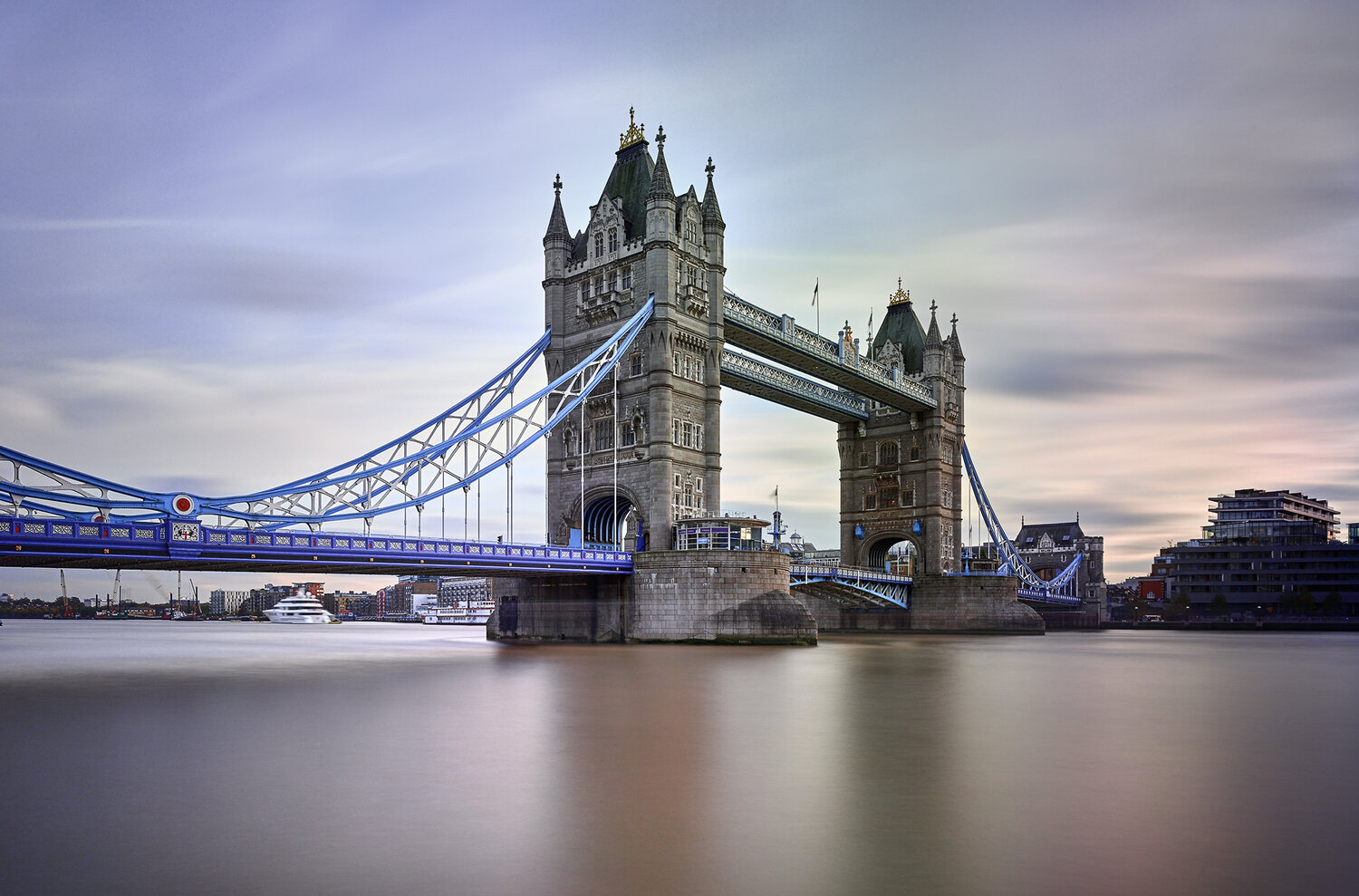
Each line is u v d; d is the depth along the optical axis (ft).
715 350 307.58
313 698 124.36
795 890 47.37
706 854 52.90
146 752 82.74
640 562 272.92
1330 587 572.92
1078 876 49.88
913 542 443.32
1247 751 88.43
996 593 428.15
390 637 415.64
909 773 74.74
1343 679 173.88
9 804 63.87
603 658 207.41
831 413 437.17
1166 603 645.10
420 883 48.08
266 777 71.92
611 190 326.65
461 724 99.19
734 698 125.29
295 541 196.85
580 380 314.96
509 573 255.29
